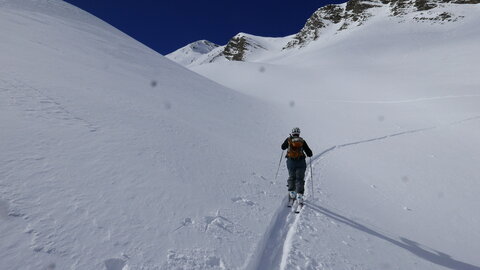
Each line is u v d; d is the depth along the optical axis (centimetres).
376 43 8356
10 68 773
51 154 445
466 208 845
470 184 1045
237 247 408
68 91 761
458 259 565
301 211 607
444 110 2348
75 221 334
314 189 773
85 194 387
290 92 3534
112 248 318
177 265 330
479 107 2336
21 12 1878
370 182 955
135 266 307
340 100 2978
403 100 2775
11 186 347
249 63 5828
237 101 2156
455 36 7869
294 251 446
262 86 4000
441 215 780
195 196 496
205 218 445
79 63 1186
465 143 1622
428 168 1187
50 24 1875
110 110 744
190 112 1212
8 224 294
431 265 520
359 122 2119
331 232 543
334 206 684
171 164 577
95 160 477
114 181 441
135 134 648
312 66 6019
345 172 1013
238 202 548
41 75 815
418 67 4359
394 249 544
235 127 1310
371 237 568
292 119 2025
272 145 1213
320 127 1861
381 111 2484
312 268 418
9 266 254
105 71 1245
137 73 1573
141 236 353
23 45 1106
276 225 536
